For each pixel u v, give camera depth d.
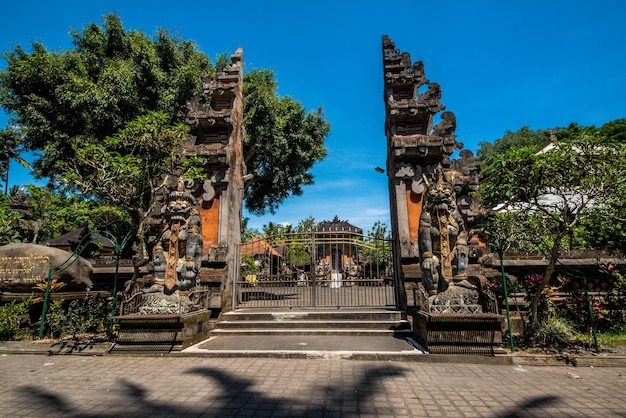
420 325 7.37
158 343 7.20
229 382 5.33
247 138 17.86
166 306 7.46
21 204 13.41
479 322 6.53
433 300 7.11
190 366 6.26
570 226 7.55
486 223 9.19
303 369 5.99
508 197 8.00
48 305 8.84
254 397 4.69
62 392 4.98
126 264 12.08
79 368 6.24
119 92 14.56
